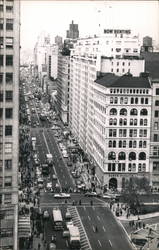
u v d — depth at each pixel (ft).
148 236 538.06
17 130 442.50
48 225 560.20
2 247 447.83
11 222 448.65
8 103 436.35
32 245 492.13
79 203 643.04
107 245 509.76
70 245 495.00
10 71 432.66
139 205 634.84
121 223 579.48
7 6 423.64
